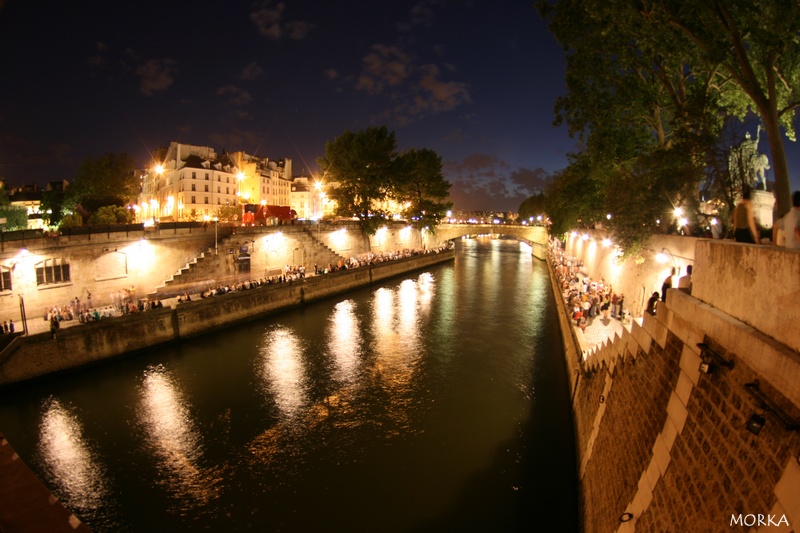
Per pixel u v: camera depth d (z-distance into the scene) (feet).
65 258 92.38
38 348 74.08
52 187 280.92
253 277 134.51
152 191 302.45
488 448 56.08
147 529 44.27
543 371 80.79
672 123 68.85
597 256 134.31
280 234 145.07
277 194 326.65
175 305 99.19
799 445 13.94
